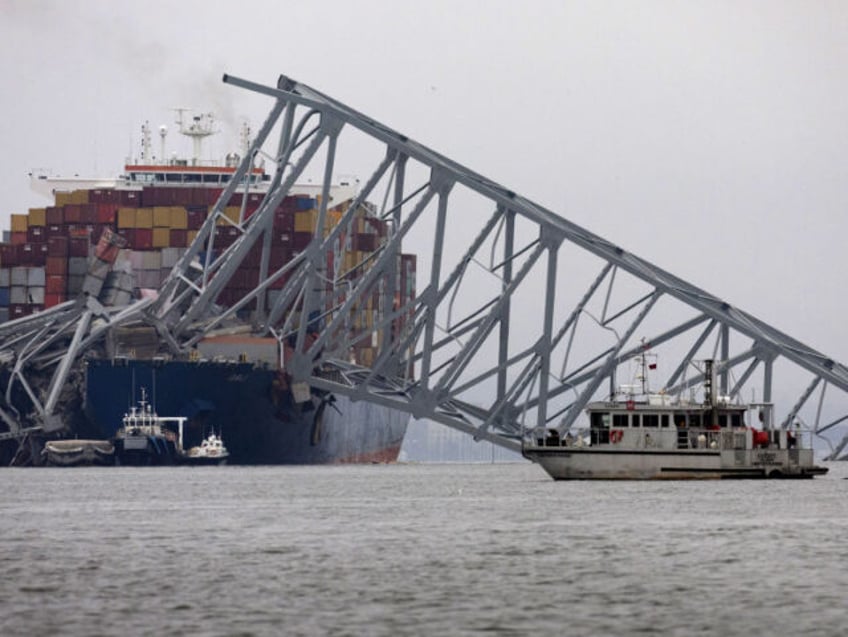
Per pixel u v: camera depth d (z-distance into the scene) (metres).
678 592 125.25
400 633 108.75
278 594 124.00
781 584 129.00
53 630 110.00
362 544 156.75
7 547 156.25
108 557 146.88
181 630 109.75
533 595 123.75
